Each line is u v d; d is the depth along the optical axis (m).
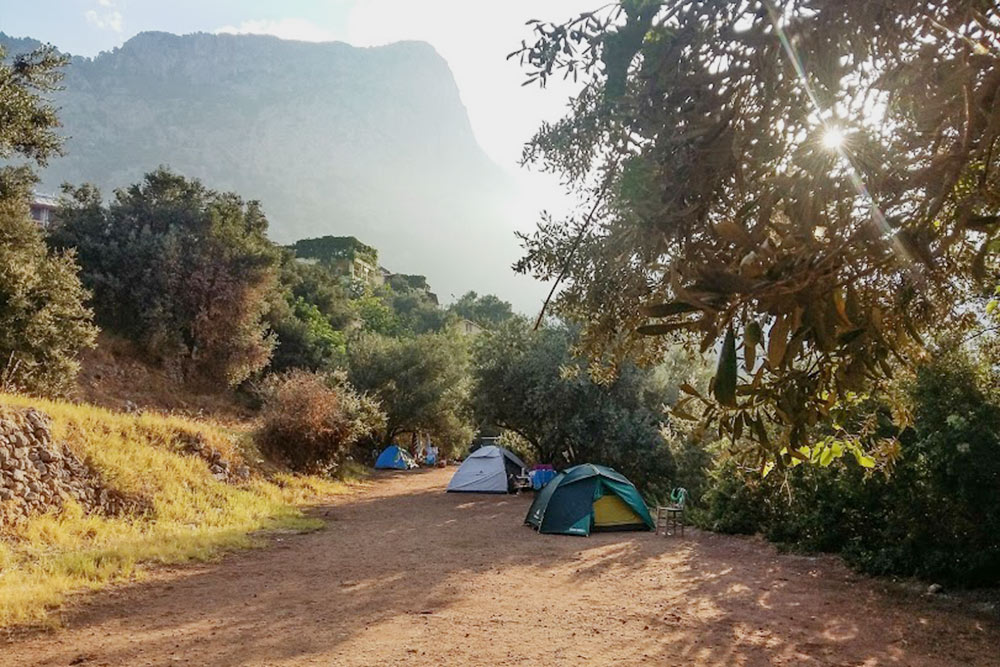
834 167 1.41
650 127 1.54
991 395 7.88
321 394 22.22
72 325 19.50
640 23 1.56
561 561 9.92
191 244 31.89
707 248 1.48
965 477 7.64
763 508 12.16
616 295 2.50
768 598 7.64
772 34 1.47
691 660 5.39
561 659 5.36
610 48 1.59
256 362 32.78
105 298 29.08
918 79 1.46
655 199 1.53
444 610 6.96
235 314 32.31
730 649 5.70
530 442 24.94
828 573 9.02
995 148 1.52
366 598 7.48
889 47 1.48
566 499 13.13
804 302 1.31
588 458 21.38
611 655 5.48
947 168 1.35
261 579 8.51
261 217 38.62
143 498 12.35
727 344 1.26
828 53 1.46
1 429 10.65
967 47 1.38
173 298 30.56
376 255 87.31
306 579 8.52
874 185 1.40
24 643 5.78
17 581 7.69
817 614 6.95
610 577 8.79
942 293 1.97
